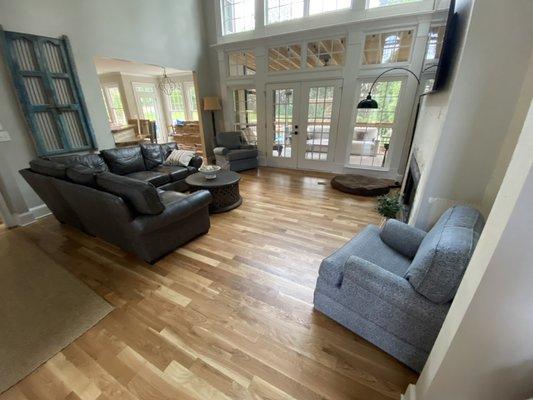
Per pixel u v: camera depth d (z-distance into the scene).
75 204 2.31
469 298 0.76
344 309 1.49
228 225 2.93
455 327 0.81
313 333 1.53
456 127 1.60
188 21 5.08
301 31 4.35
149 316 1.68
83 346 1.47
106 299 1.83
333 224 2.93
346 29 4.11
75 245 2.56
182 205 2.24
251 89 5.53
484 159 1.60
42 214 3.23
